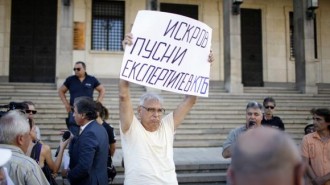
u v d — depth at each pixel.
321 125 4.88
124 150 3.46
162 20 3.58
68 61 16.62
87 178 4.06
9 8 20.48
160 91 16.45
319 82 23.06
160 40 3.57
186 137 13.05
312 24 19.30
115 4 21.84
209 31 3.83
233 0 18.19
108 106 14.41
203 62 3.80
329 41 23.42
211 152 11.39
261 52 23.20
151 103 3.52
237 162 1.13
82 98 4.42
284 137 1.12
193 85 3.73
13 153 3.07
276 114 15.38
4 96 14.71
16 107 5.12
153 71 3.55
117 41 21.73
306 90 19.02
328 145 4.83
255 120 4.64
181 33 3.66
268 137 1.12
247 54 23.03
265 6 23.33
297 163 1.10
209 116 14.59
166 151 3.54
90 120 4.36
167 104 14.99
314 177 4.79
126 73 3.45
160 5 22.14
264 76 22.95
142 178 3.33
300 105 16.53
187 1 22.42
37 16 20.98
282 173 1.08
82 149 4.06
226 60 18.58
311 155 4.87
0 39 20.20
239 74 18.16
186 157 10.21
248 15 23.25
